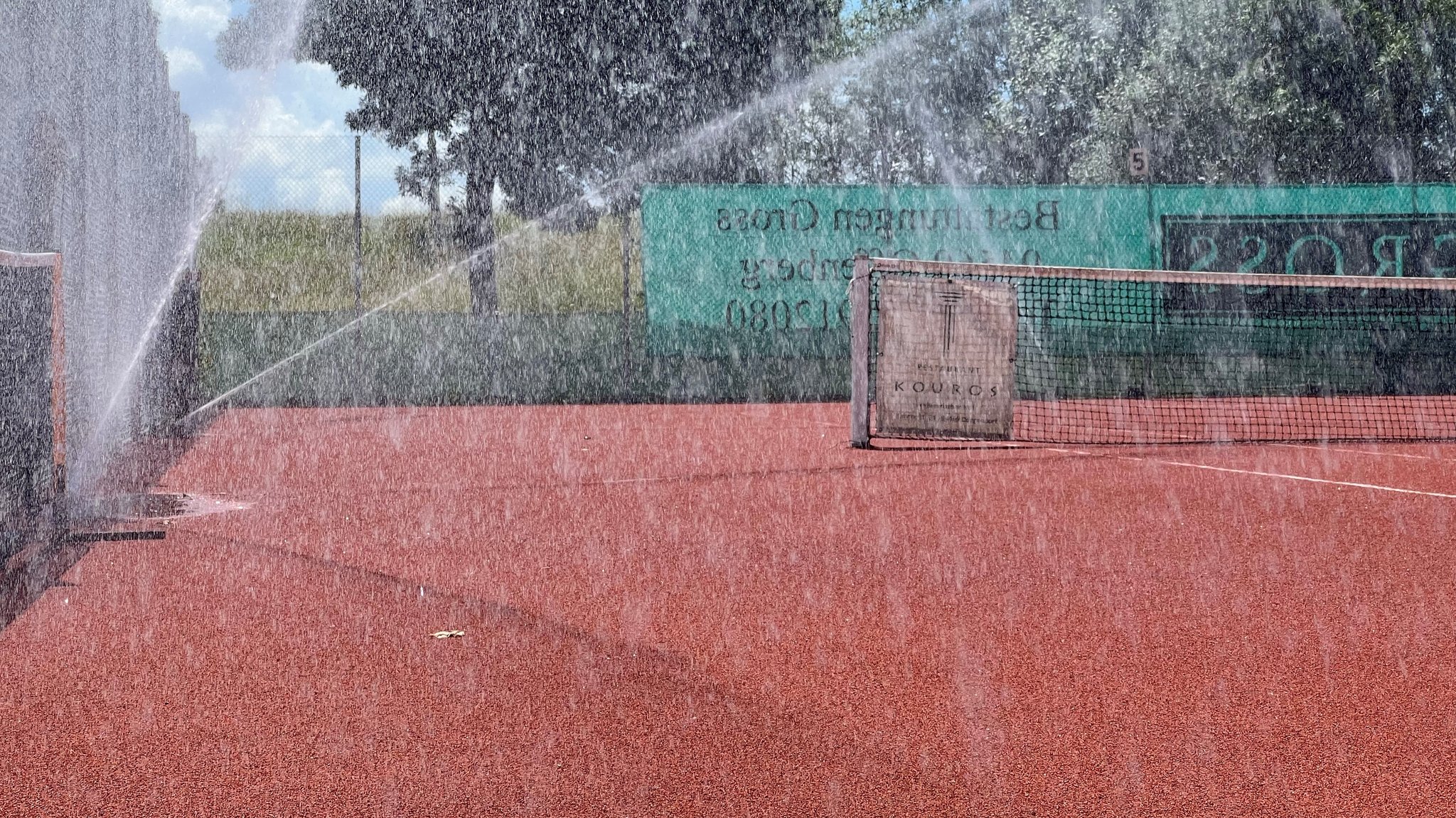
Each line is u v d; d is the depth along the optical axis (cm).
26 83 808
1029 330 1812
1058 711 359
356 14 2834
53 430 668
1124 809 292
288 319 2633
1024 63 3078
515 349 2305
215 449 1059
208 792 302
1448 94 2584
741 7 2917
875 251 1773
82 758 324
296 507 735
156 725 347
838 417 1386
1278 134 2534
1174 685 383
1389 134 2555
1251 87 2548
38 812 291
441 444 1099
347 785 305
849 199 1766
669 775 311
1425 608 481
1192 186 1822
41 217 827
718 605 484
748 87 2947
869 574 542
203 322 2517
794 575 539
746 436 1171
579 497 775
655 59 2903
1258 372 1842
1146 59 2669
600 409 1486
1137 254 1817
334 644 427
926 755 325
